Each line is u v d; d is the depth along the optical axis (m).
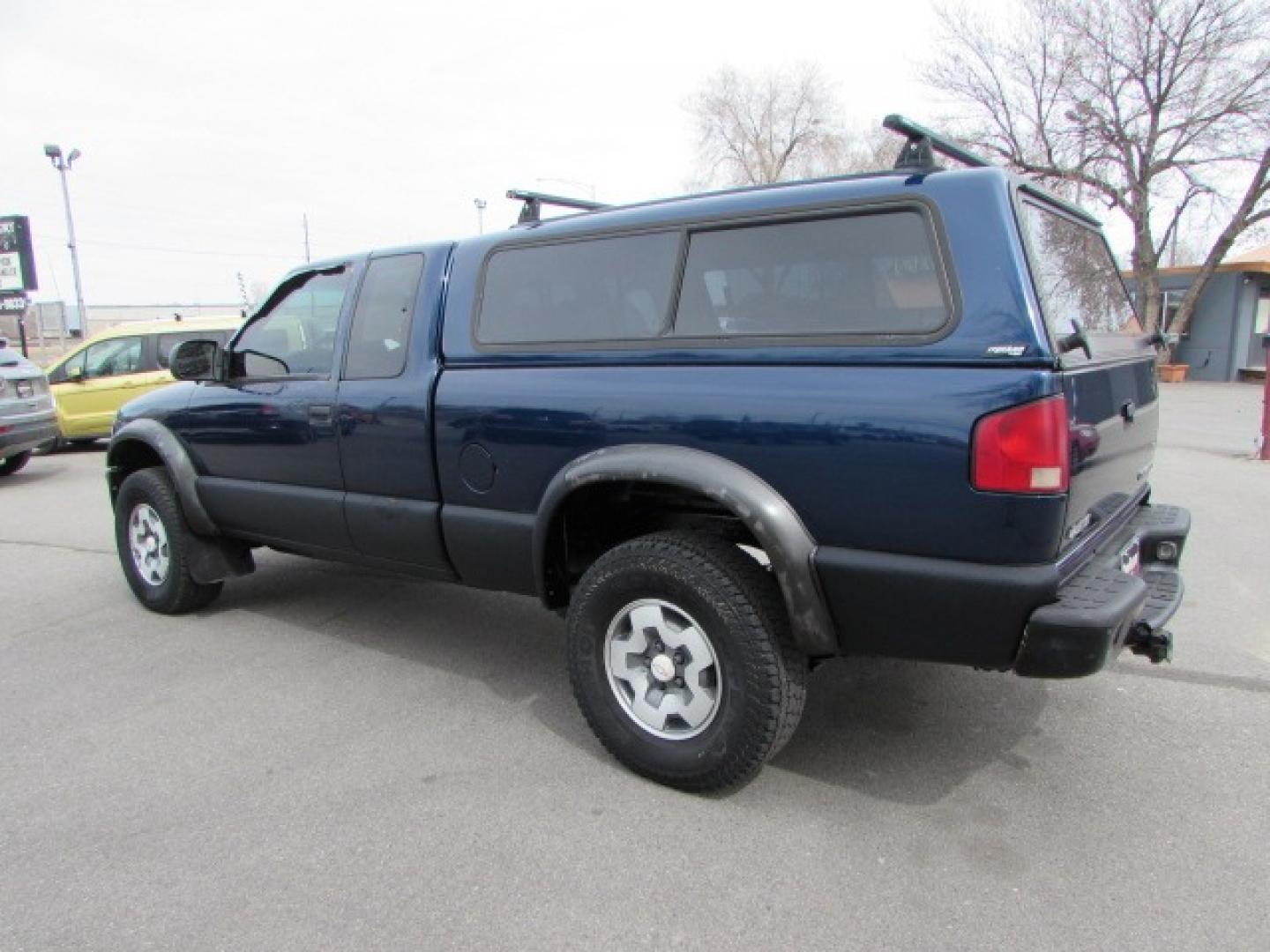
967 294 2.45
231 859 2.70
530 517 3.35
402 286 3.82
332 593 5.47
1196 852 2.64
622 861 2.65
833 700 3.74
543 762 3.27
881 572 2.56
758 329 2.82
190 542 4.87
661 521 3.43
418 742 3.44
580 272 3.26
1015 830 2.78
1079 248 3.26
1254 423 13.75
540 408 3.23
